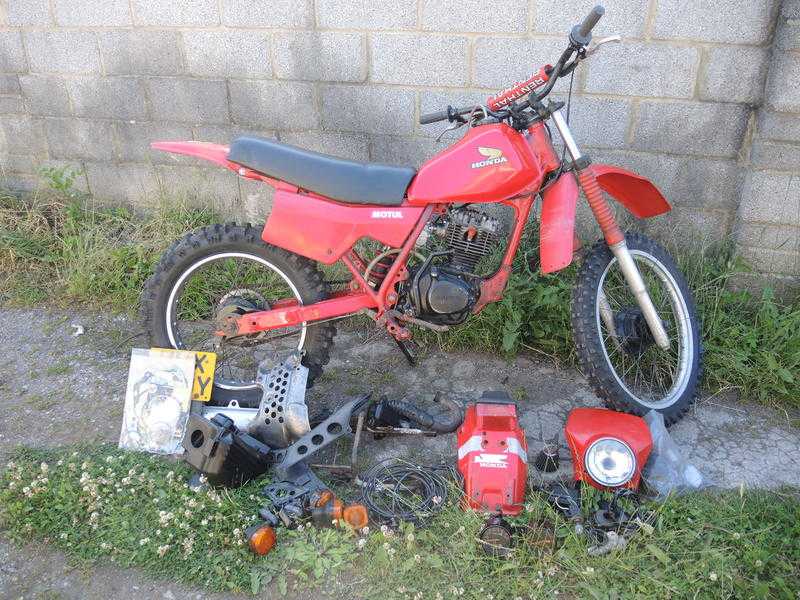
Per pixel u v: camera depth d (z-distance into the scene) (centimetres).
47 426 317
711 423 323
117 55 427
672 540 248
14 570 246
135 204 468
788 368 338
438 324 310
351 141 416
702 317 359
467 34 377
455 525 254
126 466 287
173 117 436
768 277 371
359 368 361
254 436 295
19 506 262
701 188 381
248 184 444
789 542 250
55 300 416
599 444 268
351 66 398
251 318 309
